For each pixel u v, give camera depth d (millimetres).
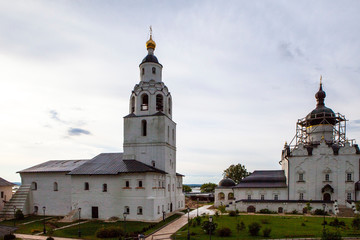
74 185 54781
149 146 58844
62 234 39844
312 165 66688
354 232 37406
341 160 65250
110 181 53000
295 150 68500
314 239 34094
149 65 64375
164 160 57844
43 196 61594
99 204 52875
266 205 62594
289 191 67188
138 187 51250
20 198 60969
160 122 59094
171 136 63625
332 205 59312
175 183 66312
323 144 66938
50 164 67938
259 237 35438
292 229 40344
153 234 39312
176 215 57750
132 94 63250
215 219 50875
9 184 63281
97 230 39781
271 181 70875
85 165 57781
